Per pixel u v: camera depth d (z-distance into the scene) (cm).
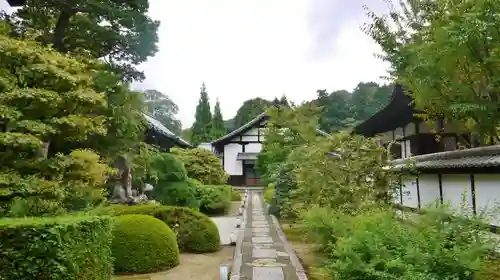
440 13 738
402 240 465
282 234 1141
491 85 668
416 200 1003
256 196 2608
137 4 1057
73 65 680
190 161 2275
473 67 680
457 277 405
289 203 1177
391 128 1427
